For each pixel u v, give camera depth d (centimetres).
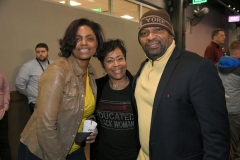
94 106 148
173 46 116
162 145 107
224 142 96
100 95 160
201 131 100
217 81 97
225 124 97
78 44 134
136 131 143
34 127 133
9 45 294
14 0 296
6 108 256
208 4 1037
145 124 118
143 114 119
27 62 298
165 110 104
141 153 138
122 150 152
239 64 225
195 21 779
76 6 404
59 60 131
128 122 150
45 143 117
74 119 129
